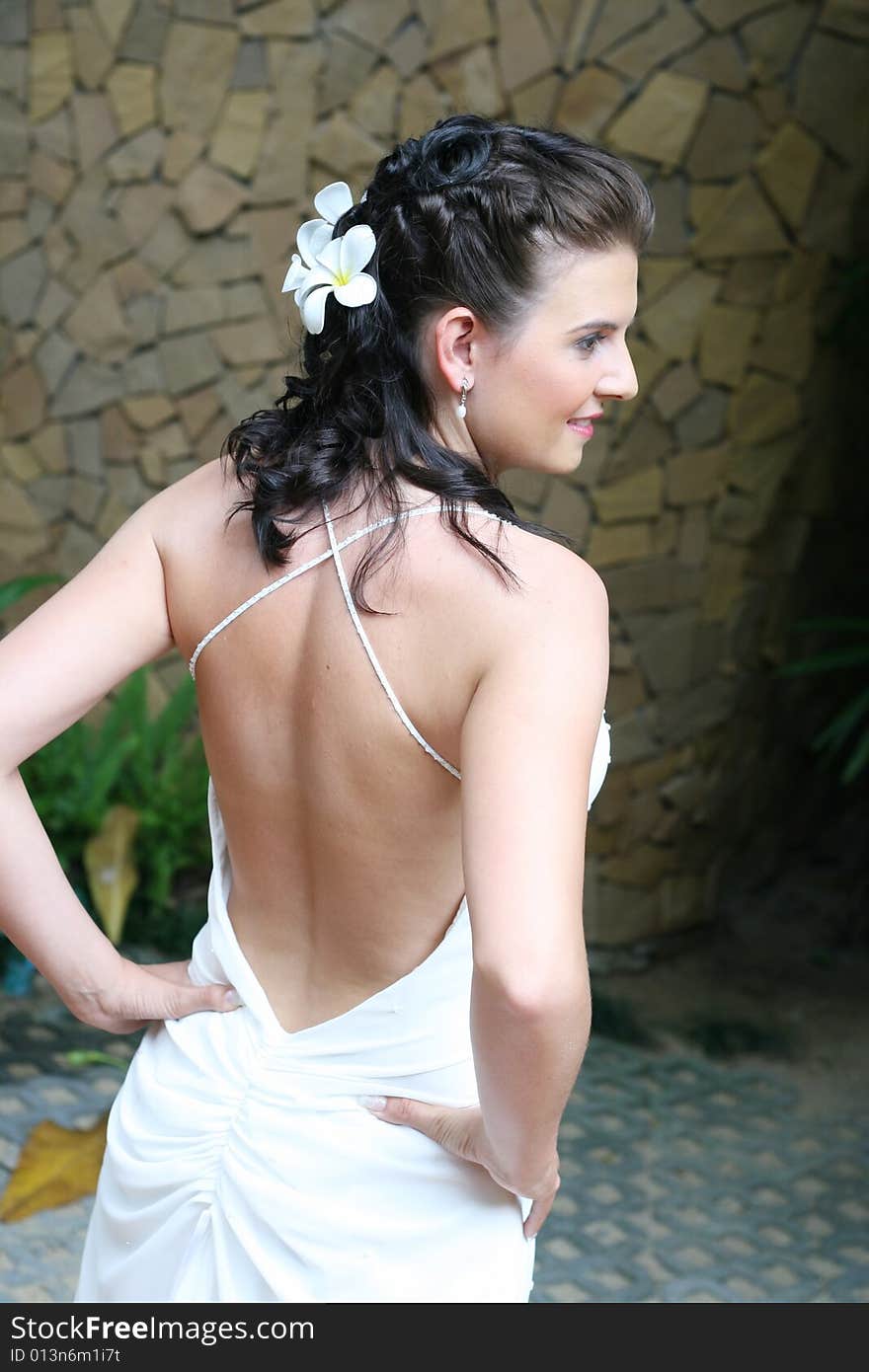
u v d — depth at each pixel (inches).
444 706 35.3
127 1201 42.6
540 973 31.0
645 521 114.6
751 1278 82.3
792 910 128.3
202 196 119.4
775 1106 101.0
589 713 33.7
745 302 112.5
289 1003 40.9
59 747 118.2
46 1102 92.1
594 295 36.3
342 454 37.5
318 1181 39.1
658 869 121.3
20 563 130.9
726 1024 111.8
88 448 127.6
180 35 116.4
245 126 117.2
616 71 108.0
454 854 37.9
